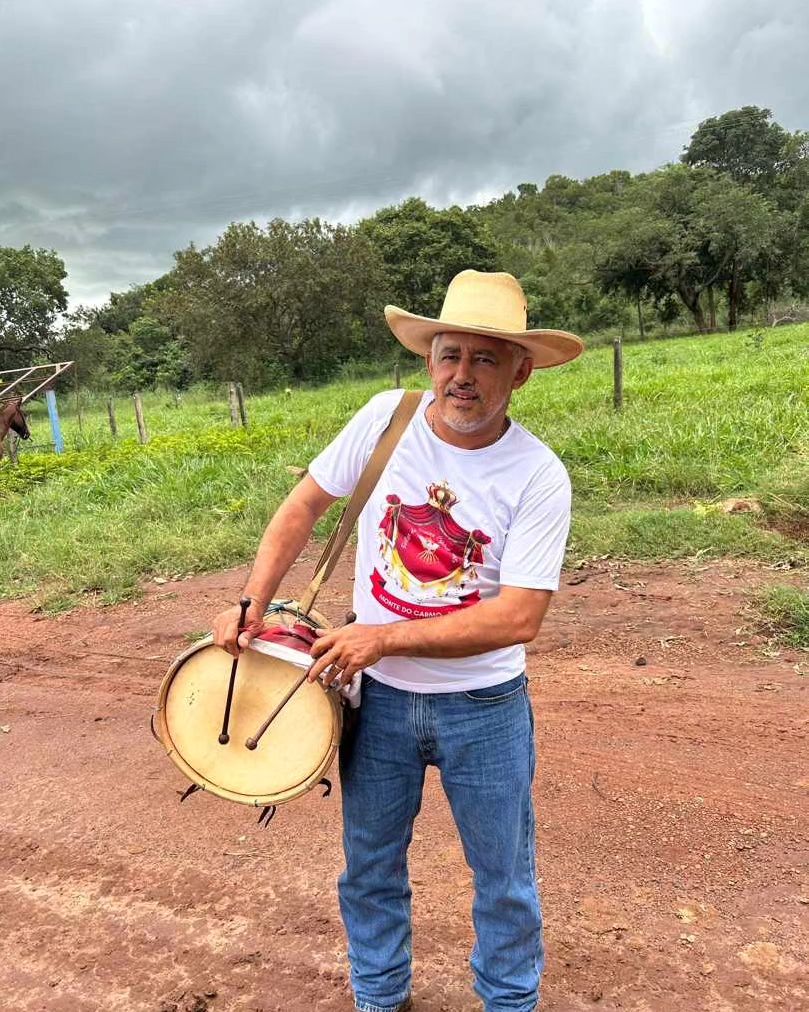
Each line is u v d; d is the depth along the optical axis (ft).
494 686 6.22
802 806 9.89
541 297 165.99
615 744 11.54
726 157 196.24
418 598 6.23
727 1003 7.34
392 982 7.08
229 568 21.42
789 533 18.94
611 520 20.26
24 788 11.83
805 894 8.52
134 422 74.13
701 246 130.62
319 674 5.93
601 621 15.57
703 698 12.55
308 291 111.45
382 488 6.34
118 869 9.84
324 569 6.83
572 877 9.02
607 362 79.25
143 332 142.61
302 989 7.88
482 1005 7.52
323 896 9.09
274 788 6.40
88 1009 7.84
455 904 8.78
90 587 20.75
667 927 8.23
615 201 273.75
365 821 6.67
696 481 23.02
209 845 10.16
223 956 8.36
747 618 14.90
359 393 80.48
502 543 6.11
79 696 14.82
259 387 115.03
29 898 9.48
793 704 12.14
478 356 5.88
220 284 112.16
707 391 38.58
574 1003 7.45
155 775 11.90
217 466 31.73
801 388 34.71
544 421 36.70
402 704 6.29
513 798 6.30
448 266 138.31
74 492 31.24
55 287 118.52
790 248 132.26
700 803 10.10
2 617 19.40
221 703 6.54
